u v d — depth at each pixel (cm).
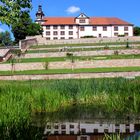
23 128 1570
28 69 7794
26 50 10212
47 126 2095
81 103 3002
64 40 12131
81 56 8900
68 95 2962
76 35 18188
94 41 12019
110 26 18200
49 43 12156
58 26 18162
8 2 2600
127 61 7606
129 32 18200
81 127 2080
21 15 2723
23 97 2448
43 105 2633
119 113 2489
